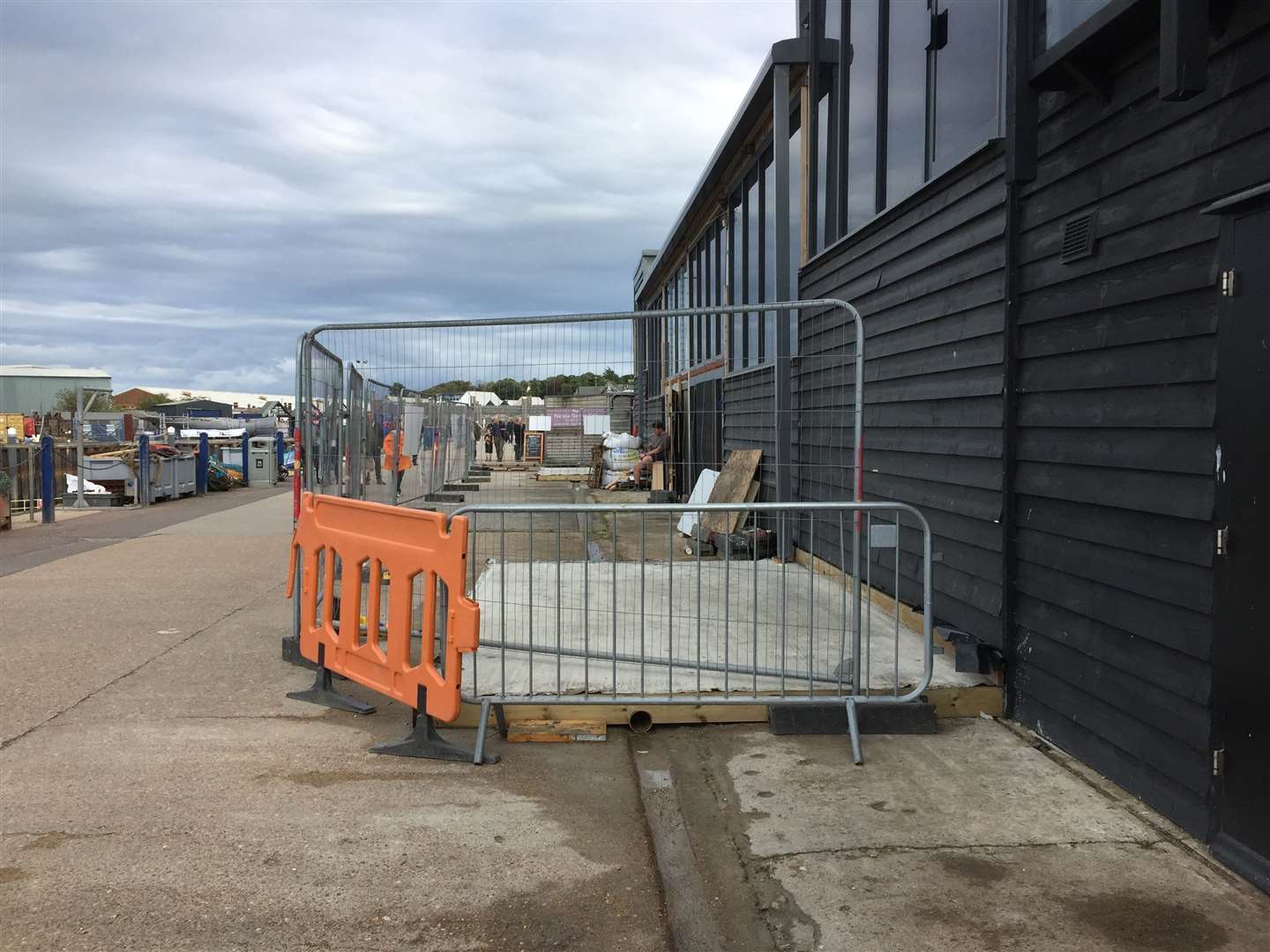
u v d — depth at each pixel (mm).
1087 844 3291
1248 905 2867
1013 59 4312
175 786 3863
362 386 7230
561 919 2861
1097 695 3902
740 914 2906
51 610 7586
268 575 9469
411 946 2707
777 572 7781
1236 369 2992
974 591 5043
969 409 5051
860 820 3545
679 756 4270
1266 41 2891
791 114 9508
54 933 2730
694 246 15930
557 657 4812
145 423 25312
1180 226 3303
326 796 3785
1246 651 2982
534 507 4461
